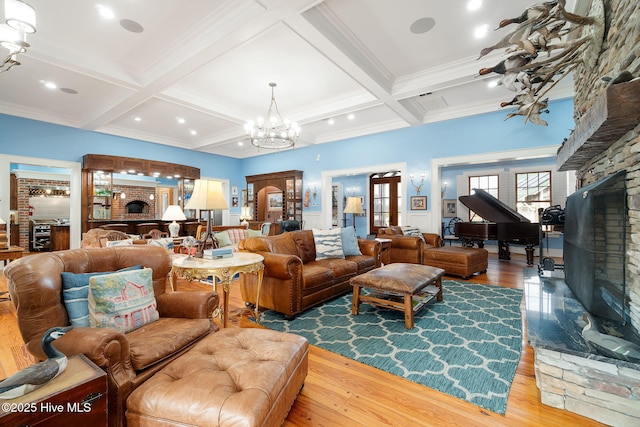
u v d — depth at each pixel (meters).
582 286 2.22
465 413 1.58
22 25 2.08
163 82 4.02
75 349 1.25
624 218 1.82
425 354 2.23
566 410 1.60
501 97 4.95
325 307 3.33
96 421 1.07
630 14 1.64
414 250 5.00
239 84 4.48
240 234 4.78
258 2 2.52
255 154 9.27
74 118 6.05
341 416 1.56
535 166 7.01
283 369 1.39
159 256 2.14
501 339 2.47
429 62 3.88
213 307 2.00
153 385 1.25
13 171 7.97
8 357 2.16
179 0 2.76
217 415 1.09
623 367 1.46
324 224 7.64
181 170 7.98
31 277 1.47
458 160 5.61
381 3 2.79
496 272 5.15
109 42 3.43
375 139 6.72
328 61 3.80
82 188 6.36
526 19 1.82
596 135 1.87
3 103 5.25
